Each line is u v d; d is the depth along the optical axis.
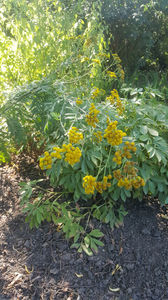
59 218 1.85
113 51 3.99
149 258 1.79
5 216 2.06
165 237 1.91
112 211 1.99
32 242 1.87
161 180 1.92
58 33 2.63
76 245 1.80
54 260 1.76
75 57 2.67
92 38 2.73
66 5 3.47
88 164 1.81
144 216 2.05
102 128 1.83
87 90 2.39
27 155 2.65
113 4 3.57
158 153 1.83
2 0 2.89
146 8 3.46
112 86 3.50
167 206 2.16
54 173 1.90
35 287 1.62
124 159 1.70
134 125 2.01
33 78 2.59
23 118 2.01
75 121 1.86
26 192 1.96
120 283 1.66
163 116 2.11
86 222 1.98
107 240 1.88
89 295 1.59
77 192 1.91
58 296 1.58
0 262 1.75
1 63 2.51
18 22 2.54
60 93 2.05
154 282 1.66
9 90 2.31
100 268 1.73
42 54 2.52
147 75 4.02
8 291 1.60
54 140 2.14
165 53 4.20
